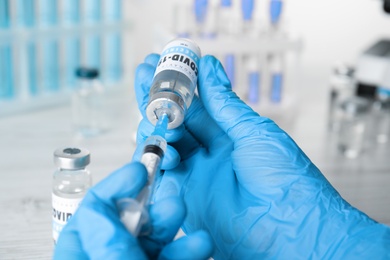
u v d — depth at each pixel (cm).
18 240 80
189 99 63
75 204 68
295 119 150
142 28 183
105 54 162
